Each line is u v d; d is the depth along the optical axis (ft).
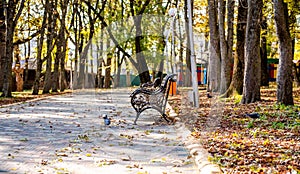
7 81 78.13
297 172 18.83
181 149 26.13
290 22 73.05
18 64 114.32
